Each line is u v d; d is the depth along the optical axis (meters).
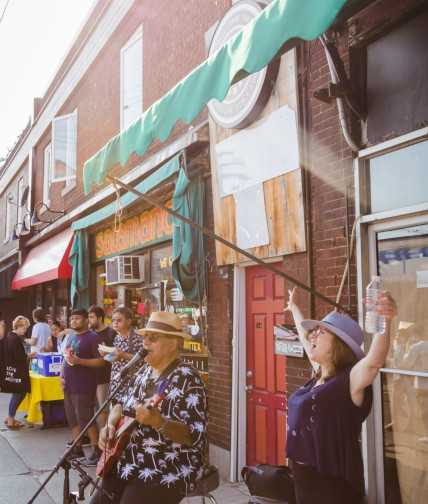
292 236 5.28
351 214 4.61
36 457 7.21
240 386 6.25
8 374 8.84
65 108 13.66
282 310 5.74
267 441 5.89
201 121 7.14
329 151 4.88
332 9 2.50
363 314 4.38
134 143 4.12
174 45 8.09
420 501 3.97
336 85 4.45
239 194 6.07
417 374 4.04
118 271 9.15
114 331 7.58
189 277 6.80
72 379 7.05
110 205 9.59
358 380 2.72
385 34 4.36
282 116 5.39
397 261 4.27
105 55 11.05
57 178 12.99
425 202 3.98
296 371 5.21
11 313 19.77
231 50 3.15
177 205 6.80
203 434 3.12
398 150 4.24
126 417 3.27
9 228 20.77
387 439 4.25
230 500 5.48
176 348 3.35
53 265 12.50
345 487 2.77
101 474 3.20
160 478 3.04
